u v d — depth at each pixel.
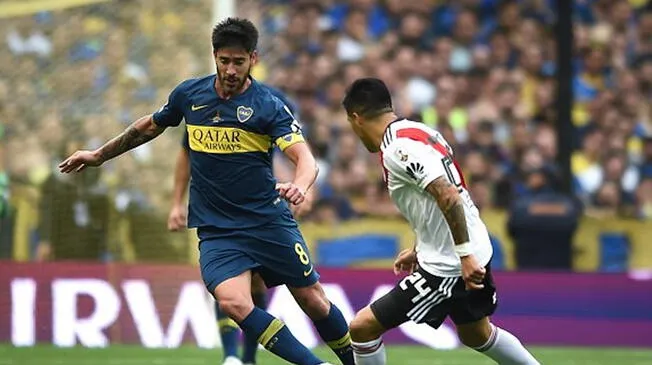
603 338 42.00
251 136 21.91
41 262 39.62
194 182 22.45
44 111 49.72
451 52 60.44
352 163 53.78
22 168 47.41
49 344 39.12
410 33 60.53
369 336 21.38
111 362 33.62
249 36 21.14
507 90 59.44
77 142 48.91
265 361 33.31
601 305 42.19
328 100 57.94
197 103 22.03
